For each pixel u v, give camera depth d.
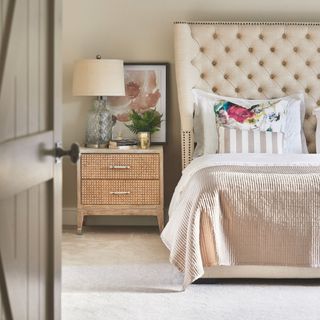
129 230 5.46
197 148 5.27
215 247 3.58
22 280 1.47
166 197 5.64
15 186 1.38
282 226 3.61
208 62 5.44
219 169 3.90
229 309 3.29
